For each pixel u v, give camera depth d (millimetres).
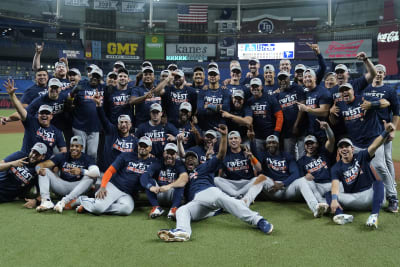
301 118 6578
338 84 6648
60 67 7230
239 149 6070
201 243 3953
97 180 6152
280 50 38250
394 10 36219
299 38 38156
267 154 6117
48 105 6406
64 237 4121
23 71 41000
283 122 6809
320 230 4387
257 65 7863
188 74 41094
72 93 6391
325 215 5094
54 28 39719
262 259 3473
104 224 4676
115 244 3906
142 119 6883
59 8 37750
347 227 4496
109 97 6820
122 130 5988
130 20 41969
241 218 4477
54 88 6289
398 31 35469
